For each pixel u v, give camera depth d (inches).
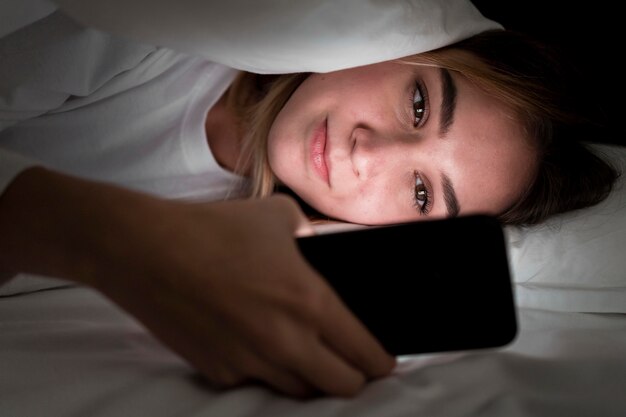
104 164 34.2
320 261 19.0
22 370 18.5
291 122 34.3
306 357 16.5
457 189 35.4
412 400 17.9
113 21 25.5
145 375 19.0
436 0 31.9
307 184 35.0
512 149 36.5
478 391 18.7
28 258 17.2
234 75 35.6
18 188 17.1
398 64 34.7
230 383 18.0
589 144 43.3
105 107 33.0
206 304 15.7
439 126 34.5
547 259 38.4
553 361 20.9
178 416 16.7
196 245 16.0
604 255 38.3
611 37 45.1
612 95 45.1
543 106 38.5
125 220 16.0
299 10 26.3
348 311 17.5
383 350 18.5
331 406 17.2
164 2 24.6
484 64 35.9
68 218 16.2
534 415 17.8
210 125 37.0
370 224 36.5
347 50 28.8
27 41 27.9
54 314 25.9
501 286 18.4
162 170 35.3
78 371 18.8
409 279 18.7
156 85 33.5
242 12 25.6
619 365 20.7
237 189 38.7
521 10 46.7
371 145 33.4
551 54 40.6
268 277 16.1
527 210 39.4
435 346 18.7
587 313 36.3
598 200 40.1
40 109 30.0
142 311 16.3
